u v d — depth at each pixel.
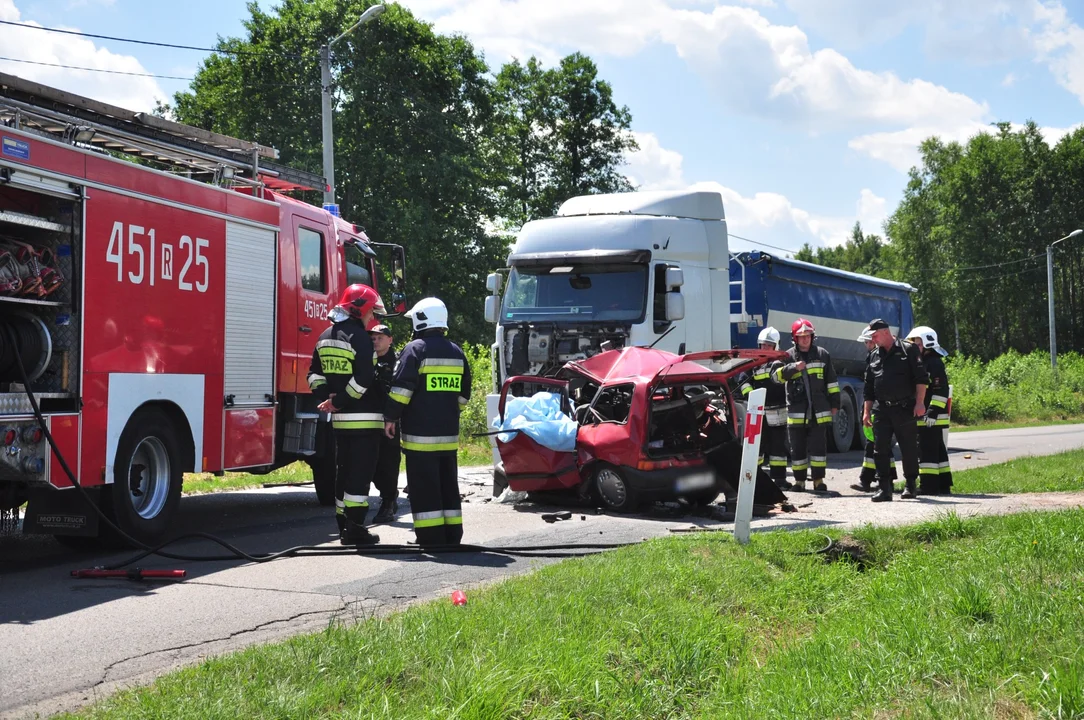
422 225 36.22
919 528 8.16
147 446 8.59
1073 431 29.34
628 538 8.66
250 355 9.88
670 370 10.28
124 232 8.10
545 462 10.49
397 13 37.84
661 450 10.55
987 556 6.56
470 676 4.16
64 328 7.62
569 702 4.10
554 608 5.38
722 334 15.00
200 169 10.34
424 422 8.24
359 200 36.44
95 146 9.29
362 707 3.90
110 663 4.97
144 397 8.34
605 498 10.45
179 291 8.77
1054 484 12.16
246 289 9.80
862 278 22.62
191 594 6.55
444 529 8.32
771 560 7.27
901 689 4.09
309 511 11.46
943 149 78.25
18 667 4.91
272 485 13.96
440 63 38.59
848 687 4.14
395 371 8.19
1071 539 6.82
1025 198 72.00
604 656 4.61
